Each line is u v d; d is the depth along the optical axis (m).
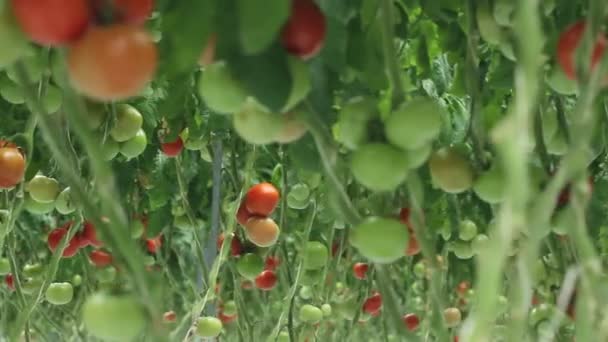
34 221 3.28
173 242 3.57
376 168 1.22
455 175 1.39
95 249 2.59
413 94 2.03
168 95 1.73
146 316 1.15
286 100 1.14
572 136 1.08
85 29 1.04
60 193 1.85
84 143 1.09
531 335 1.62
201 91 1.21
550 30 1.41
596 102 1.47
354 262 3.06
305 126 1.26
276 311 3.56
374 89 1.37
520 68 0.95
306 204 2.21
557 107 1.51
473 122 1.42
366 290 2.57
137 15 1.05
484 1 1.43
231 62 1.14
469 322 0.97
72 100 1.08
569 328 1.58
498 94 1.76
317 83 1.29
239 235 2.31
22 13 1.03
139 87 1.04
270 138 1.25
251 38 1.08
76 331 3.05
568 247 1.49
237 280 2.47
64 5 1.01
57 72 1.35
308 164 1.35
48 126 1.16
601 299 1.07
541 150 1.47
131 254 1.08
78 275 3.20
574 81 1.32
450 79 2.21
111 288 1.17
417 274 3.08
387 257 1.27
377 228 1.27
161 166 2.50
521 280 1.00
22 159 1.59
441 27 1.84
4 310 2.77
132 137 1.66
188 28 1.14
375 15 1.36
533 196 1.35
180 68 1.16
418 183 1.25
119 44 1.02
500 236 0.94
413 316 2.64
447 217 2.27
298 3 1.16
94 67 1.02
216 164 2.39
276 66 1.14
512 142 0.94
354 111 1.25
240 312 2.52
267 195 1.95
